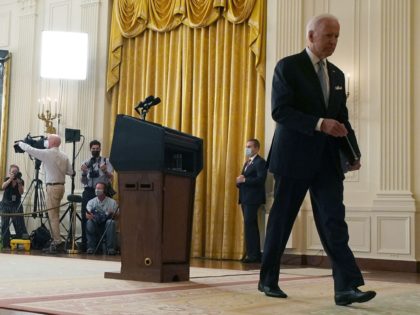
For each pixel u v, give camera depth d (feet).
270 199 22.35
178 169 12.01
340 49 21.75
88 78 27.68
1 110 29.84
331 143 8.95
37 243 25.61
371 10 21.38
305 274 15.64
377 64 21.09
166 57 25.79
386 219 20.27
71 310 7.35
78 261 18.10
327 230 8.76
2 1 31.09
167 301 8.56
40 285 10.52
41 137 26.63
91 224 23.68
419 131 20.39
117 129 11.82
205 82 24.61
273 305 8.42
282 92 8.82
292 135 8.96
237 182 22.11
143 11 26.08
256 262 21.42
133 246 11.62
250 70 23.56
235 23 23.89
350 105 21.38
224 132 23.91
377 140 20.86
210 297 9.21
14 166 26.71
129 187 11.68
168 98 25.32
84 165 25.34
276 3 23.15
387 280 15.24
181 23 25.29
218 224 23.61
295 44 22.63
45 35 27.55
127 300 8.55
